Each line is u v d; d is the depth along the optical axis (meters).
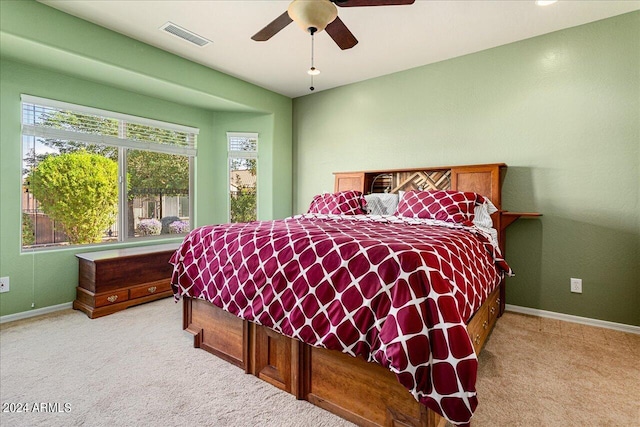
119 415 1.54
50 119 3.09
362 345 1.36
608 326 2.69
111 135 3.56
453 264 1.51
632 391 1.75
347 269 1.46
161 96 3.81
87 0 2.48
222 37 3.04
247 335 1.93
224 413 1.57
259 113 4.58
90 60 2.79
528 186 3.03
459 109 3.40
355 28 2.86
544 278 2.96
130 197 3.78
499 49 3.17
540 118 2.97
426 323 1.22
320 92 4.54
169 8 2.59
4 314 2.80
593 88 2.73
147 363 2.05
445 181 3.46
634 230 2.59
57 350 2.22
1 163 2.80
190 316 2.41
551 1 2.43
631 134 2.60
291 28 2.88
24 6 2.42
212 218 4.62
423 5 2.52
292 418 1.54
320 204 3.63
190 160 4.41
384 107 3.94
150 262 3.34
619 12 2.60
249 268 1.85
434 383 1.18
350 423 1.50
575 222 2.82
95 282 2.93
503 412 1.57
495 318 2.61
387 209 3.46
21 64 2.88
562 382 1.84
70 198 3.29
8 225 2.84
